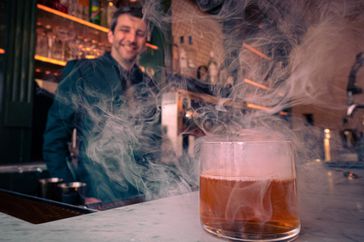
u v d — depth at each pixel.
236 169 0.32
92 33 2.21
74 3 2.07
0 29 1.96
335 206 0.51
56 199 0.86
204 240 0.32
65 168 1.69
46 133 1.76
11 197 0.64
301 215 0.45
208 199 0.34
